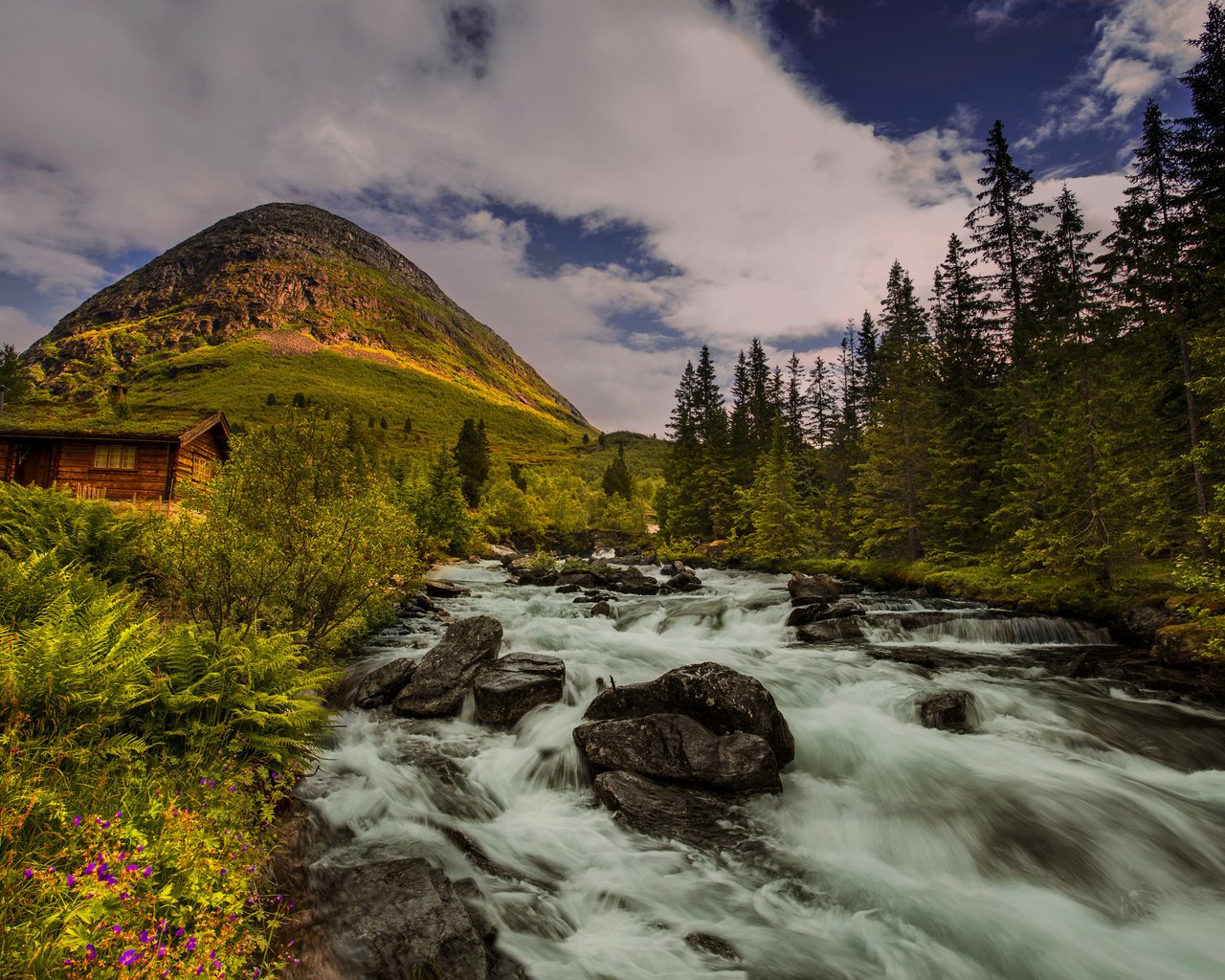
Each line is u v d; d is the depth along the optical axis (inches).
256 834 212.8
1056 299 967.0
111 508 531.2
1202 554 717.9
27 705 183.3
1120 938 218.8
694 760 316.2
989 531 1075.3
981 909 231.1
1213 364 626.5
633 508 2844.5
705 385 2613.2
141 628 254.8
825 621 681.6
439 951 173.3
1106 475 754.2
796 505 1593.3
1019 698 457.7
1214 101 844.0
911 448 1199.6
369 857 233.8
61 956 119.8
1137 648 633.6
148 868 139.7
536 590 1076.5
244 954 154.6
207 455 1123.3
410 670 454.6
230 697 247.9
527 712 412.8
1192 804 312.5
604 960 194.4
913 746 370.0
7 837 144.5
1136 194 894.4
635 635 695.7
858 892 239.5
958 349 1277.1
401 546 527.8
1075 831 283.9
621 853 261.1
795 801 307.3
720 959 199.0
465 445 3053.6
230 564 386.9
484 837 267.1
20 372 2596.0
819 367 2613.2
